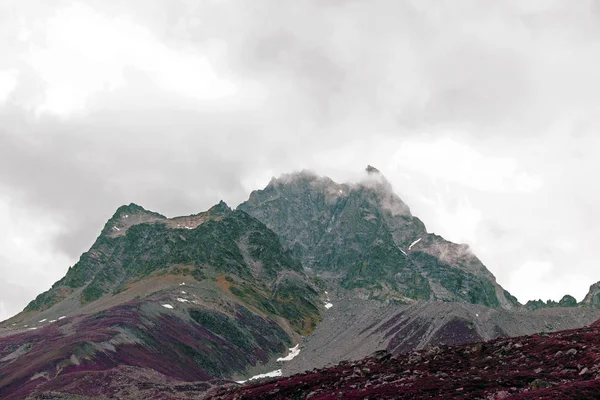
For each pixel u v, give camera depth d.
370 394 118.75
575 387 98.69
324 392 131.00
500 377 116.88
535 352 131.00
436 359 141.88
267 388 145.75
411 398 112.06
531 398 97.62
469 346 147.38
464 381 117.50
